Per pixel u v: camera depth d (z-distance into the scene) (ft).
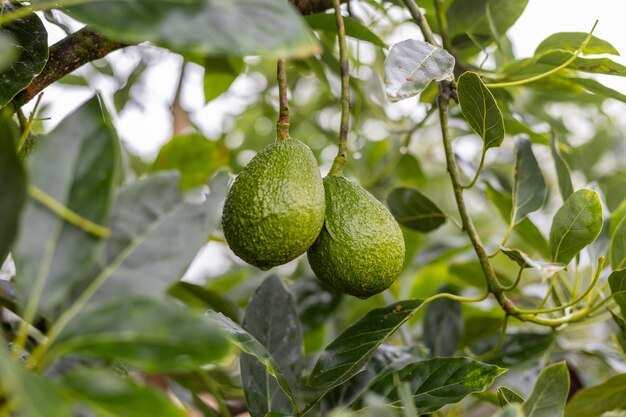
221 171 2.05
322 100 4.55
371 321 2.64
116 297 1.88
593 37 2.87
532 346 3.15
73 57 2.62
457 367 2.52
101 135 1.91
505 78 3.13
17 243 1.85
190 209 1.98
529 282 4.42
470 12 3.18
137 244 1.94
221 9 1.83
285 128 2.65
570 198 2.69
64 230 1.87
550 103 4.49
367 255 2.61
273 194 2.52
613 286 2.72
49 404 1.58
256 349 2.46
